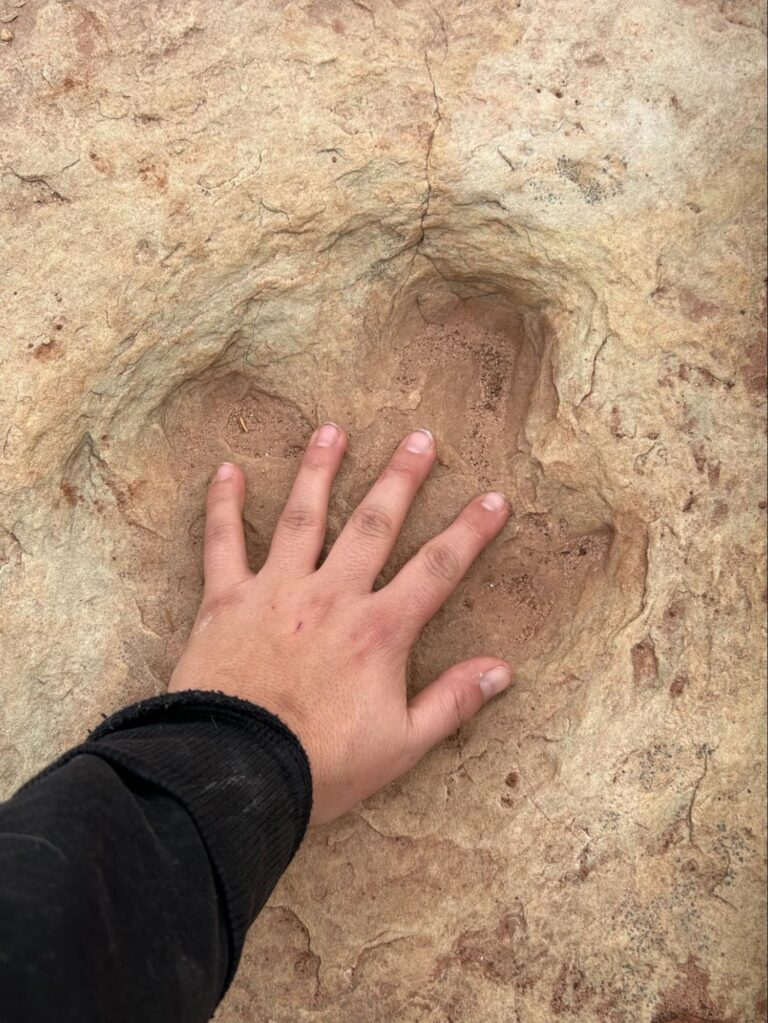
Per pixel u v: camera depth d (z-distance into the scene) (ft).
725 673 1.27
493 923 1.27
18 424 1.31
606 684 1.30
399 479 1.36
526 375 1.44
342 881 1.32
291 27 1.35
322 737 1.20
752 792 1.25
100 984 0.72
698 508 1.30
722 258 1.33
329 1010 1.28
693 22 1.36
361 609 1.29
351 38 1.36
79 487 1.37
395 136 1.35
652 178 1.34
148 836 0.85
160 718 1.05
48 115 1.34
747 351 1.31
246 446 1.46
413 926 1.29
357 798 1.25
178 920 0.82
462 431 1.45
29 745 1.32
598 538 1.41
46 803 0.80
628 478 1.32
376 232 1.38
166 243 1.34
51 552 1.34
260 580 1.33
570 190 1.34
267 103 1.35
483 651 1.41
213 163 1.34
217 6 1.36
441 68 1.35
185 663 1.27
